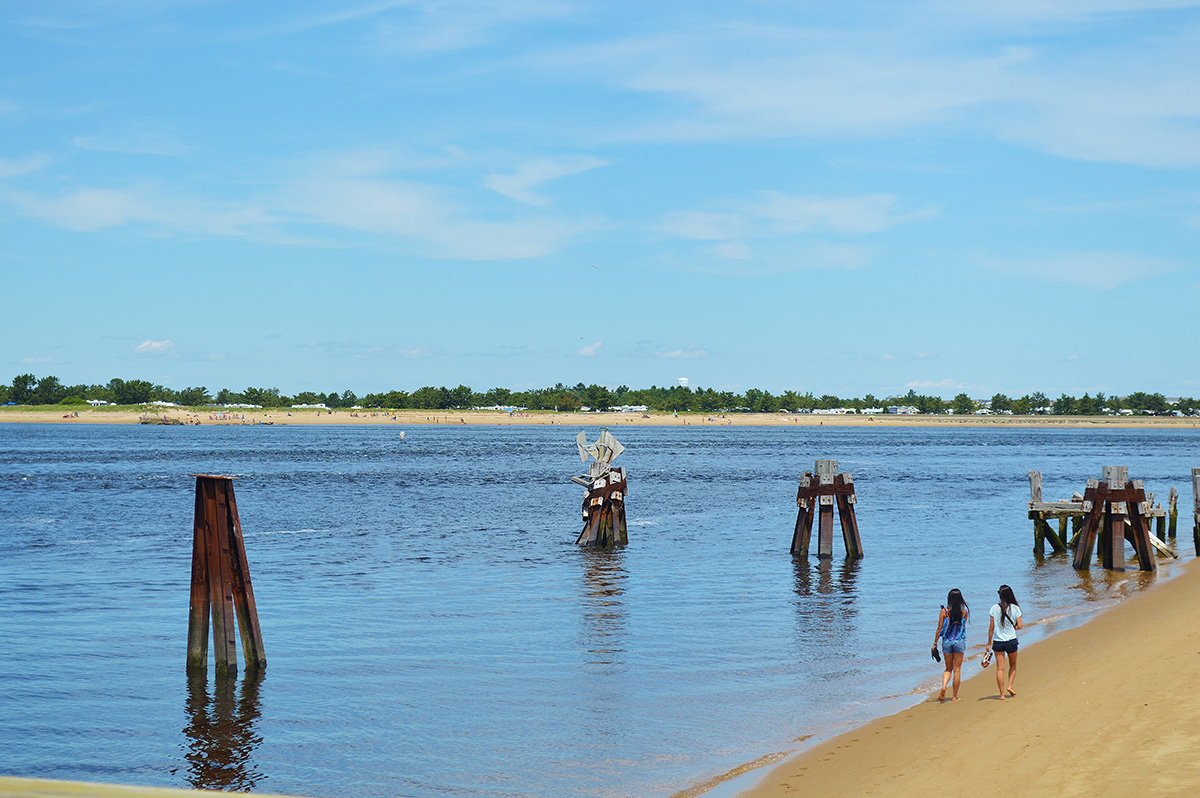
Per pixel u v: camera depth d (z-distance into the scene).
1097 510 32.91
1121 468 32.81
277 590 28.84
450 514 51.94
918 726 15.18
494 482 76.00
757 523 47.81
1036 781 11.81
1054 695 16.20
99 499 59.91
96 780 14.05
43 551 37.19
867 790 12.32
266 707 17.31
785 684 18.61
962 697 16.92
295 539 41.09
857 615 25.39
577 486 72.12
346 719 16.67
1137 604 25.77
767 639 22.56
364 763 14.64
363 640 22.39
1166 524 43.06
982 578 31.44
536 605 26.69
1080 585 29.95
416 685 18.69
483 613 25.56
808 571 32.81
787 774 13.45
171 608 26.20
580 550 37.88
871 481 78.12
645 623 24.34
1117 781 11.50
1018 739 13.73
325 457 115.50
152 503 57.41
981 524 47.59
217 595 19.14
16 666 19.95
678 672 19.61
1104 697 15.62
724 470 92.94
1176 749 12.47
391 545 39.22
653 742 15.36
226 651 19.16
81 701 17.66
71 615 25.22
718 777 13.66
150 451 127.31
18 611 25.72
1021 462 111.12
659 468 96.38
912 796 11.87
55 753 15.12
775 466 100.19
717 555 36.59
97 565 33.72
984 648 21.36
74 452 122.62
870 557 36.16
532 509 54.84
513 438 198.75
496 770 14.29
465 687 18.55
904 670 19.55
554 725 16.28
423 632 23.27
